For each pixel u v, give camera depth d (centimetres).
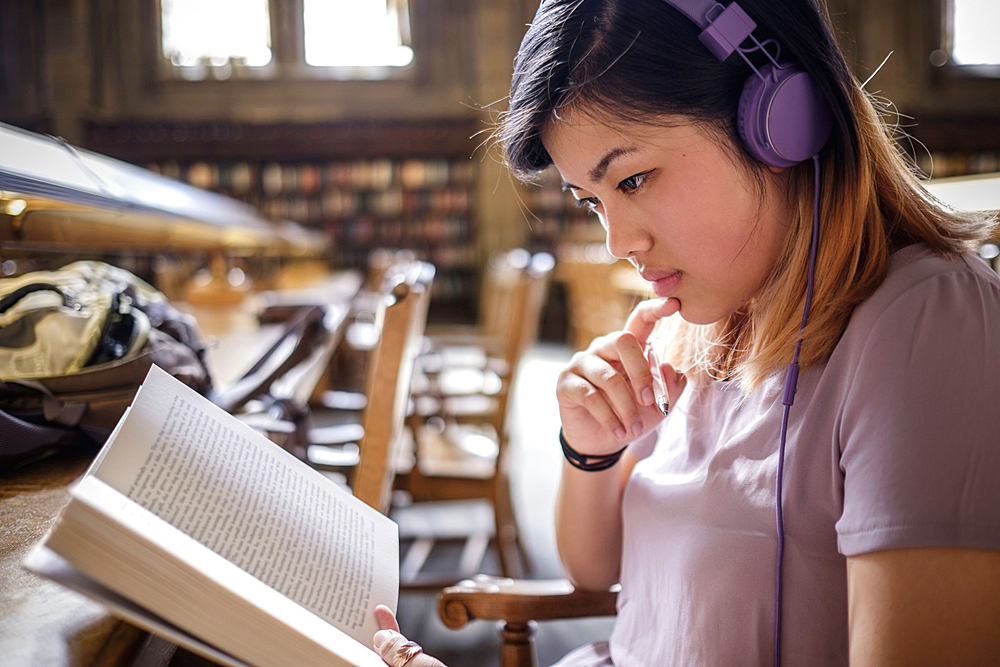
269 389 125
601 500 89
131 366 89
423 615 218
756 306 72
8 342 90
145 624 40
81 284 111
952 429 52
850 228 63
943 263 60
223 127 938
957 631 50
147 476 51
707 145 63
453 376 323
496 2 958
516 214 982
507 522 216
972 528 50
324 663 46
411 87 977
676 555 72
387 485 130
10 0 903
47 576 38
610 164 64
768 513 65
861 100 66
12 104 916
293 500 63
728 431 72
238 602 44
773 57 63
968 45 969
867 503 54
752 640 65
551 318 956
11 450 78
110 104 938
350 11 971
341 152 959
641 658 78
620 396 76
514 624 94
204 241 292
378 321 121
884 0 955
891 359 57
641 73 61
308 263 802
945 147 957
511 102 68
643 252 67
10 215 117
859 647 52
